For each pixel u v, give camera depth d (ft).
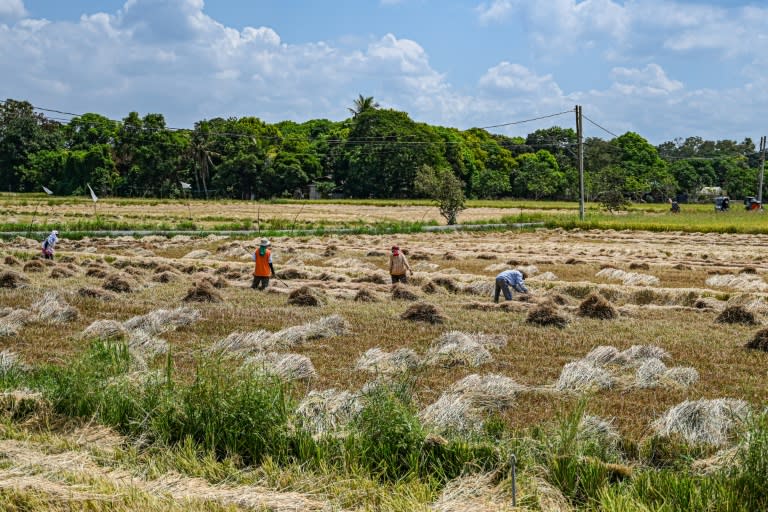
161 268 76.13
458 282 68.80
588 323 48.11
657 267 85.46
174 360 38.45
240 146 306.35
